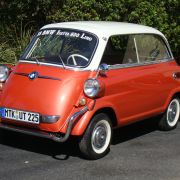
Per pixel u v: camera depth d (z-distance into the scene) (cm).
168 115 856
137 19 1161
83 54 694
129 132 842
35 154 702
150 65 788
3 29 1247
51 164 662
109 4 1137
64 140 643
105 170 646
